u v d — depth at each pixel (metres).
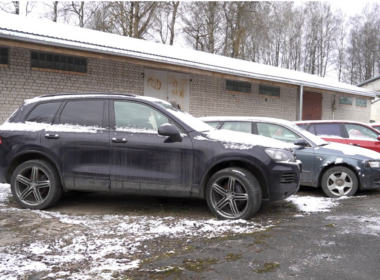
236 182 4.79
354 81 54.16
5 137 5.42
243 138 4.96
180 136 4.91
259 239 3.86
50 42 9.29
